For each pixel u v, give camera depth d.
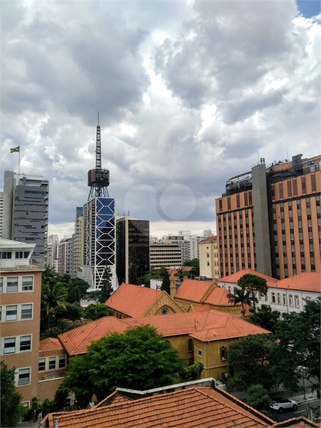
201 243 135.62
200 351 40.47
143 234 179.88
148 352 28.66
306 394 38.34
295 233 89.44
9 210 153.50
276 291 70.00
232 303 56.66
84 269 184.12
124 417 16.33
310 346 31.72
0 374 21.47
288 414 33.06
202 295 62.31
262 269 94.31
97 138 197.38
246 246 102.69
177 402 17.91
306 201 86.75
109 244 170.88
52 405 30.17
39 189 150.75
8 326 34.25
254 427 16.08
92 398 32.25
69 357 36.19
